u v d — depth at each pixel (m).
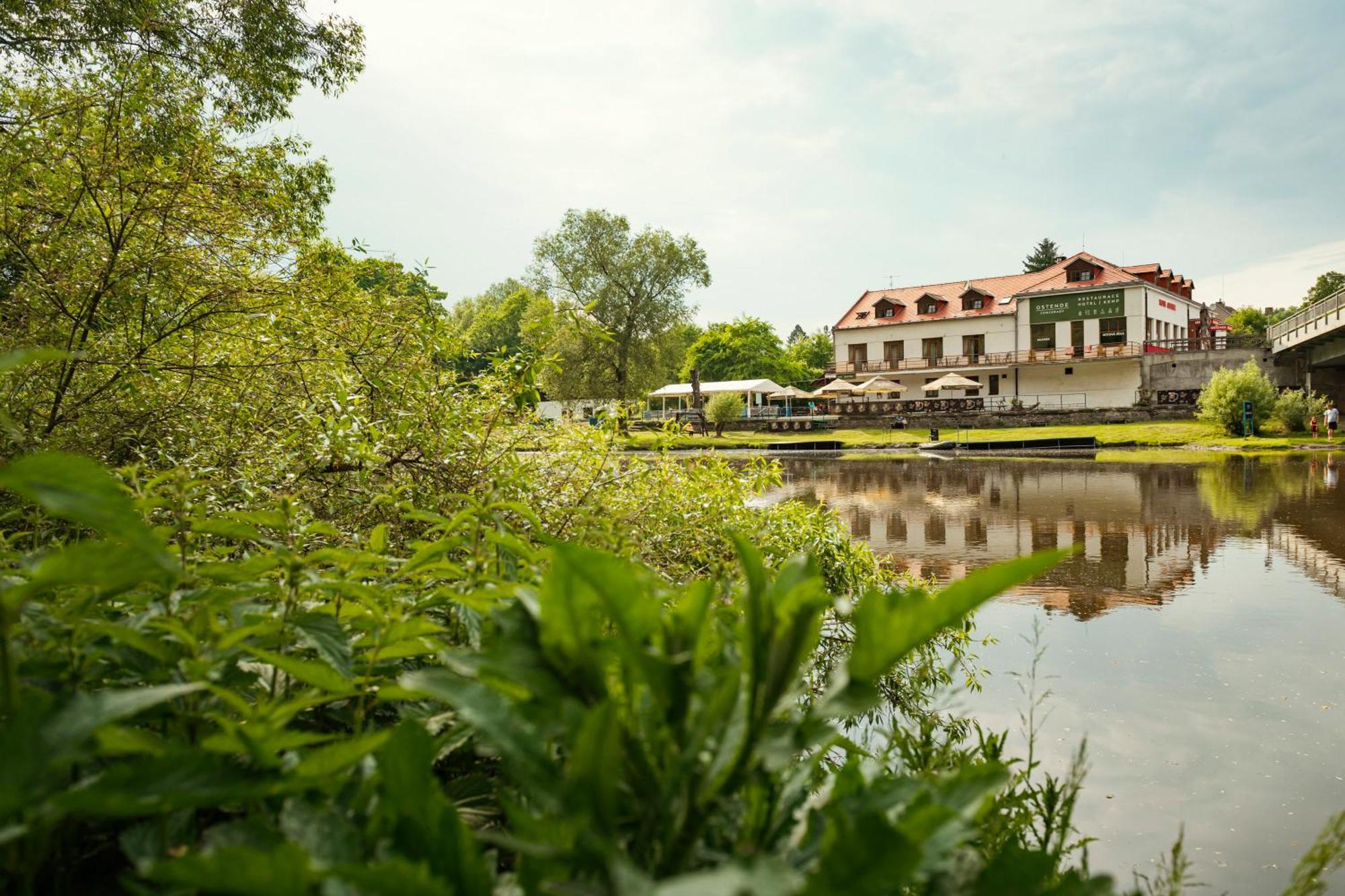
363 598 1.08
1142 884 3.02
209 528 1.27
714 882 0.41
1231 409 34.62
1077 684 5.32
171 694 0.62
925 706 2.99
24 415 3.86
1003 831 1.33
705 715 0.57
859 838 0.46
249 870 0.49
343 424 3.41
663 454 4.40
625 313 41.91
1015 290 53.25
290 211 5.10
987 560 10.43
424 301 4.54
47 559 0.57
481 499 1.44
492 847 0.93
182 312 4.41
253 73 8.75
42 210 4.12
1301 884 1.03
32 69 5.36
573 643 0.61
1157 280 51.78
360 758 0.72
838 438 43.62
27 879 0.66
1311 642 6.32
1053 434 38.97
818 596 0.60
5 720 0.60
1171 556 10.31
